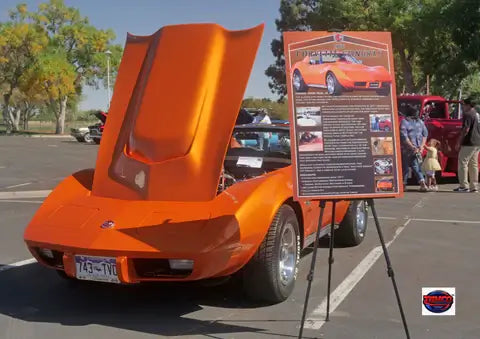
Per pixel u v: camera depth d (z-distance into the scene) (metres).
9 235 7.59
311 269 3.91
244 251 4.32
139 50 5.54
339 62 4.01
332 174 3.94
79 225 4.50
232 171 6.13
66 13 53.78
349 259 6.35
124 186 4.94
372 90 4.02
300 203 5.13
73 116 79.06
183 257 4.13
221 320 4.47
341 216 6.57
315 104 3.96
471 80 31.11
